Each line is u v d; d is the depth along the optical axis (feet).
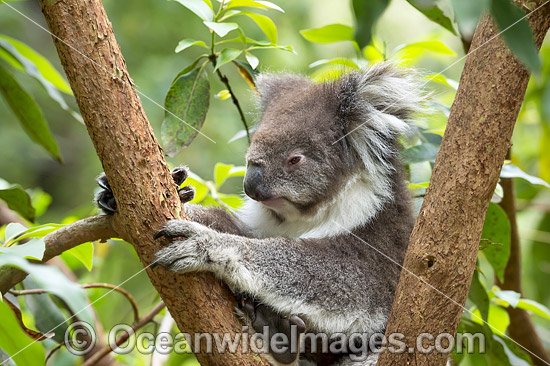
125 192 12.95
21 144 50.55
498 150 12.08
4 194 18.86
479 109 12.06
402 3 38.42
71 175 52.54
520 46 7.32
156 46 47.70
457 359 18.84
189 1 16.75
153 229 13.19
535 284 27.63
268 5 16.98
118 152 12.77
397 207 18.30
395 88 18.45
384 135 18.53
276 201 17.99
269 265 15.88
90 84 12.59
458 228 12.21
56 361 20.45
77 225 14.38
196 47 48.11
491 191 12.21
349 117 18.33
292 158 17.76
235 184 33.04
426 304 12.39
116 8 48.11
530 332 22.04
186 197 15.84
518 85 11.94
